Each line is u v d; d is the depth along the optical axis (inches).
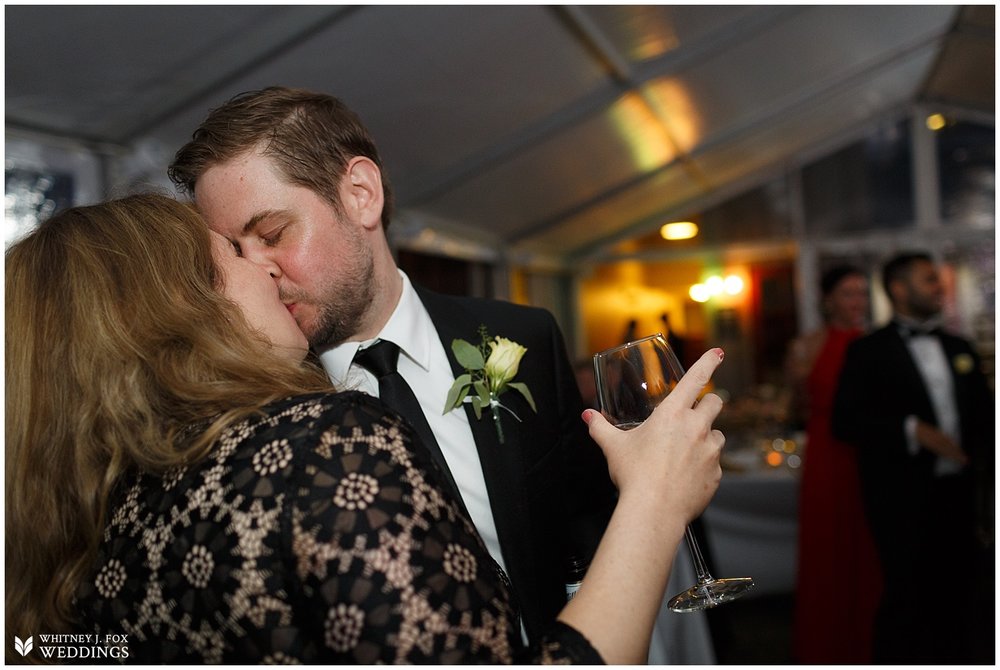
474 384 48.7
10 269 33.6
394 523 27.1
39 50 87.5
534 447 50.9
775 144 302.0
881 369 127.4
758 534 165.0
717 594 46.0
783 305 344.2
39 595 32.0
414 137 164.2
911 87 297.1
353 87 131.5
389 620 25.8
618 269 360.5
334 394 30.2
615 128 209.6
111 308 31.6
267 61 111.8
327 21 106.7
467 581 27.5
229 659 27.4
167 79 103.7
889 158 328.5
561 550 50.8
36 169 103.4
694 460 31.9
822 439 138.3
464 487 49.1
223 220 44.3
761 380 344.2
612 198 283.1
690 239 350.6
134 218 34.1
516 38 135.3
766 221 343.6
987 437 129.4
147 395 30.7
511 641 27.7
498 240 277.4
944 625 126.1
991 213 318.0
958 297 318.3
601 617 27.5
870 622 132.0
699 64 185.3
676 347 131.6
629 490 31.0
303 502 27.1
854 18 189.8
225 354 31.6
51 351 31.8
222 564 27.1
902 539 123.2
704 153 269.6
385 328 50.6
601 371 42.6
